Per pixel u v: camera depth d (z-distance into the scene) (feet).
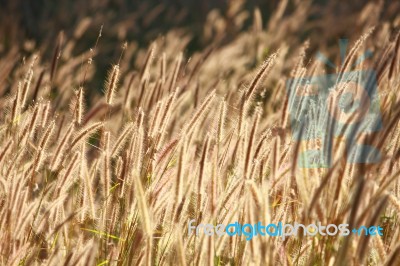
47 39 68.08
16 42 63.82
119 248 24.22
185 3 87.04
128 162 25.27
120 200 25.95
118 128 32.60
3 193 24.95
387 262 18.74
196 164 24.13
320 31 66.18
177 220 22.65
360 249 18.58
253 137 21.98
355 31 52.19
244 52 56.75
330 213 21.07
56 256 22.43
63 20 75.15
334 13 64.59
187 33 77.92
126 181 25.25
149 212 22.54
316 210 21.36
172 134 31.81
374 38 43.60
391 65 24.02
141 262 22.11
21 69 39.58
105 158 24.77
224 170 25.71
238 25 68.44
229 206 22.71
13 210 22.59
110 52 74.08
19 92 27.45
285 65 45.06
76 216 25.62
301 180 20.76
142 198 20.67
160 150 26.13
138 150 24.30
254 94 24.70
